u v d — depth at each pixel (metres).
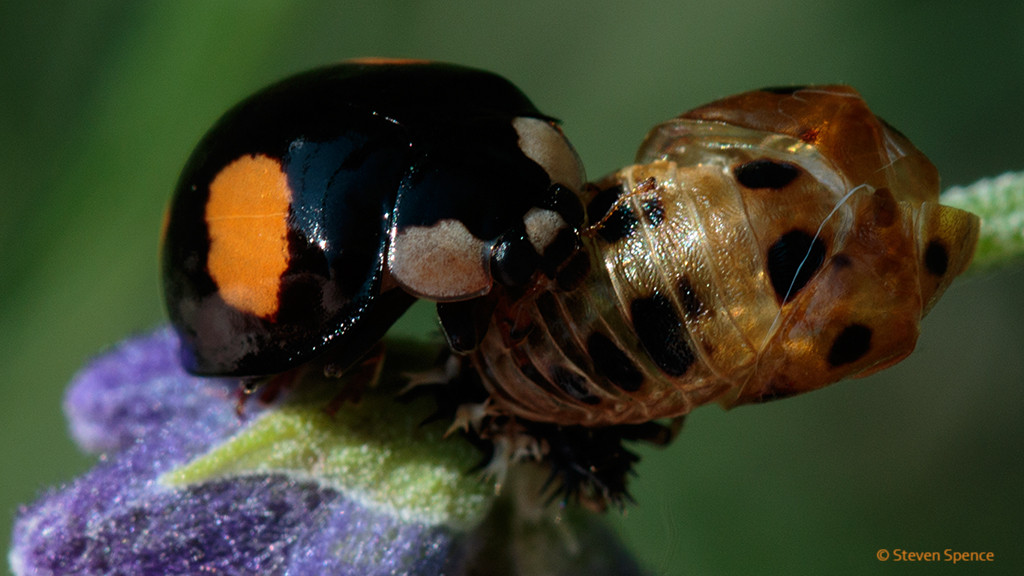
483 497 0.05
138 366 0.05
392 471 0.05
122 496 0.05
